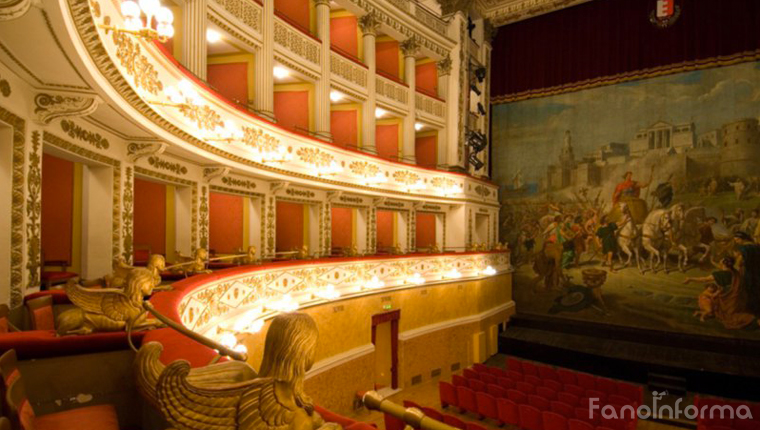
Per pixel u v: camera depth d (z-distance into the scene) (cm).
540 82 2217
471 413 1323
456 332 1734
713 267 1797
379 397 223
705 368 1533
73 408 298
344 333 1298
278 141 1179
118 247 798
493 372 1480
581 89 2114
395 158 1928
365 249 1683
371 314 1403
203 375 183
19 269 550
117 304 338
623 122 2016
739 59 1784
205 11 1034
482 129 2261
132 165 837
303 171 1275
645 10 1967
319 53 1481
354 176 1502
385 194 1625
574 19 2133
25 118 548
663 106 1931
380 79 1764
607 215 2028
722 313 1766
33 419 234
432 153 2144
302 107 1530
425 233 2111
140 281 347
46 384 294
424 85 2150
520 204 2259
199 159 990
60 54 452
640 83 1986
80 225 783
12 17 334
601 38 2064
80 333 321
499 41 2333
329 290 1235
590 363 1716
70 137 657
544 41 2212
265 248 1292
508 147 2303
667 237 1889
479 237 2194
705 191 1833
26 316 545
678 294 1852
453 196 1923
